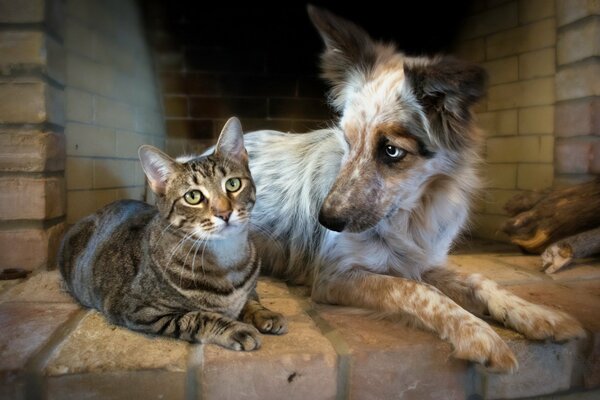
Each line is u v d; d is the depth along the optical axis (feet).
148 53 3.67
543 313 1.54
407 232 1.90
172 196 1.49
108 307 1.51
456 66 1.57
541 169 3.03
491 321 1.65
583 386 1.59
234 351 1.32
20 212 2.13
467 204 2.02
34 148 2.10
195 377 1.29
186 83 3.86
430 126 1.68
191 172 1.49
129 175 3.17
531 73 3.05
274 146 2.41
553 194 2.70
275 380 1.31
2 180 2.10
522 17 3.09
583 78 2.69
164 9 3.70
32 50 2.09
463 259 2.57
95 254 1.71
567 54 2.77
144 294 1.45
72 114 2.43
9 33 2.07
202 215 1.45
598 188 2.58
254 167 2.36
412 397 1.43
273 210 2.25
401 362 1.40
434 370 1.43
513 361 1.37
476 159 1.92
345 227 1.69
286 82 3.92
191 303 1.47
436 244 1.96
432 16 3.74
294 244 2.17
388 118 1.70
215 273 1.49
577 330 1.49
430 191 1.86
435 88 1.59
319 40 3.87
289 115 3.97
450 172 1.82
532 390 1.52
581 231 2.58
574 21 2.71
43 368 1.25
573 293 1.95
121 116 3.05
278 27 3.83
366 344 1.42
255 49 3.85
